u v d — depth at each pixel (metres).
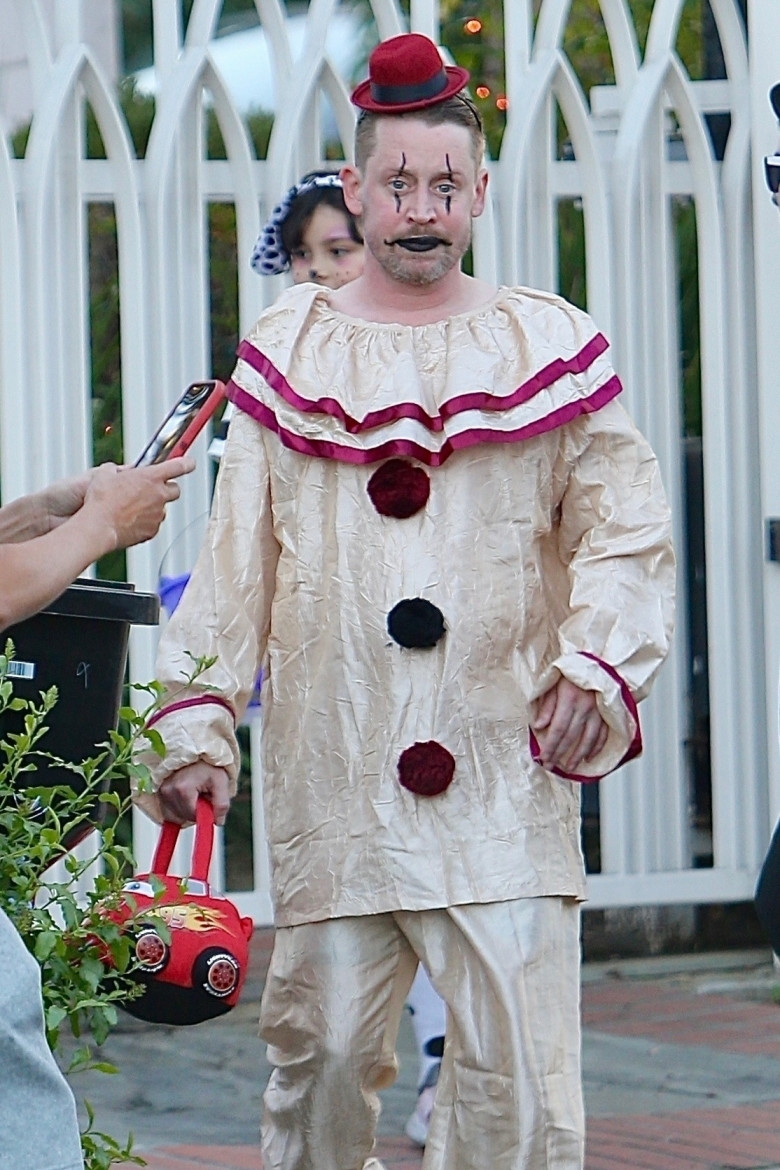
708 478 17.62
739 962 17.92
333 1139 9.60
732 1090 13.98
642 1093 13.93
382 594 9.19
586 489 9.53
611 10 17.55
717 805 17.72
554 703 9.05
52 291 15.78
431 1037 12.63
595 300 17.33
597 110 18.41
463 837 9.09
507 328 9.55
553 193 17.25
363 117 9.60
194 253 16.27
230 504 9.55
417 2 16.64
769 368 17.22
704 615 18.36
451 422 9.18
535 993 9.07
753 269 17.73
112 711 8.91
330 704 9.28
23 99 25.89
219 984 8.38
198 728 9.18
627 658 9.03
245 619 9.45
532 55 17.95
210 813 9.29
